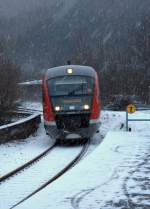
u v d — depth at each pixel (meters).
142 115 35.16
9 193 11.74
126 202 9.55
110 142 18.44
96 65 81.19
